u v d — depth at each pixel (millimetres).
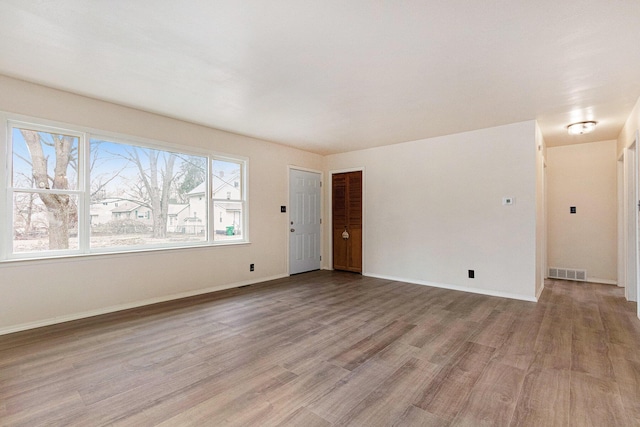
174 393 1897
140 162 3732
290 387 1972
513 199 4062
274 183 5285
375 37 2119
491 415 1696
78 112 3197
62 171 3160
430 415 1697
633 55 2309
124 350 2480
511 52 2293
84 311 3230
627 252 3943
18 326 2848
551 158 5344
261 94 3137
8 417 1656
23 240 2941
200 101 3342
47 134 3068
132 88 3018
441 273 4684
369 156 5582
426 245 4848
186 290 4086
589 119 3855
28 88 2900
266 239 5152
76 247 3246
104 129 3373
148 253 3717
